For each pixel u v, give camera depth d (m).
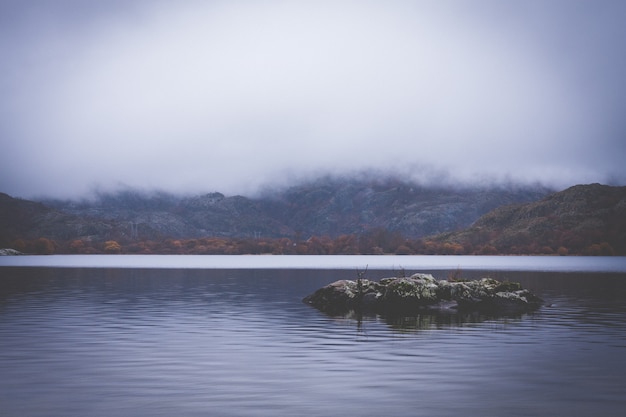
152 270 141.00
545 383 22.72
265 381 22.98
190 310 49.12
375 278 109.12
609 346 31.06
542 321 42.38
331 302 54.78
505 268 161.12
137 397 20.64
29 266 166.88
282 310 49.97
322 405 19.72
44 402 20.00
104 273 121.75
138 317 43.78
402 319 44.28
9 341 32.28
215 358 27.62
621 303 55.78
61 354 28.42
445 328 38.66
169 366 25.73
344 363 26.47
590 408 19.48
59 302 55.38
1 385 22.30
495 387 22.11
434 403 20.00
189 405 19.67
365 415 18.69
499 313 48.50
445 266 180.62
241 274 123.12
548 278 104.31
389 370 24.97
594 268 158.75
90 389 21.70
